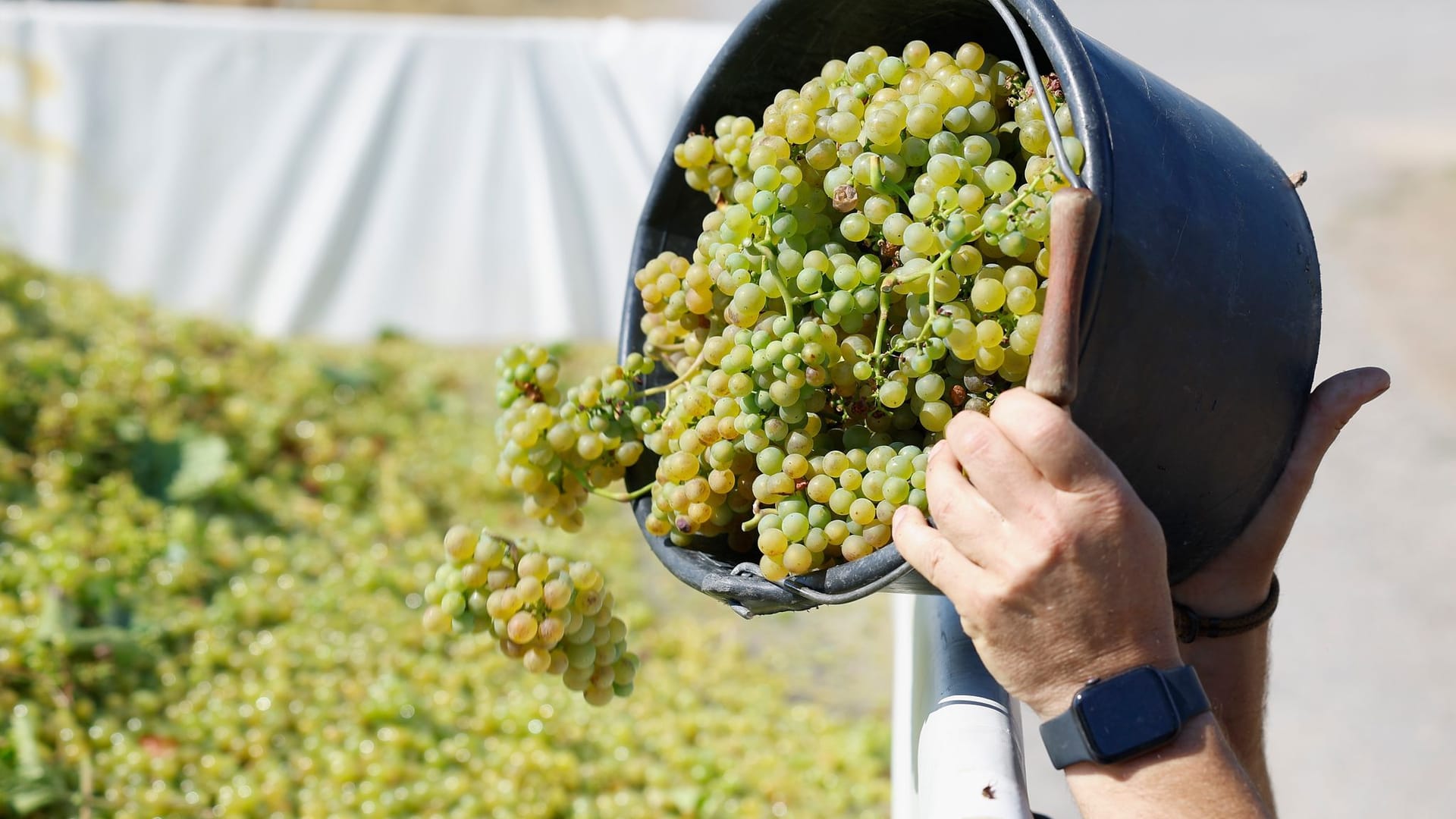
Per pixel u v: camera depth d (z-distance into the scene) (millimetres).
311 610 3771
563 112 5945
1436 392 5992
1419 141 9641
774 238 1272
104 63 5641
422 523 4535
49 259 5676
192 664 3404
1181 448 1078
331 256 5969
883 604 4461
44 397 4211
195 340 5266
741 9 15430
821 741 3566
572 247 6055
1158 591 941
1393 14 14141
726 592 1214
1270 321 1105
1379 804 3469
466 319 6133
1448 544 4805
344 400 5332
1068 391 916
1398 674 4055
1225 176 1121
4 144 5590
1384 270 7367
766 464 1244
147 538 3793
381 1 12852
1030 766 3549
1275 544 1253
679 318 1409
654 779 3285
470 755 3268
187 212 5836
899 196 1263
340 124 5887
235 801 2898
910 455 1138
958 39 1362
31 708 2934
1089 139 948
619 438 1460
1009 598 939
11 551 3510
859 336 1228
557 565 1395
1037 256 1118
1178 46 12578
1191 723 948
